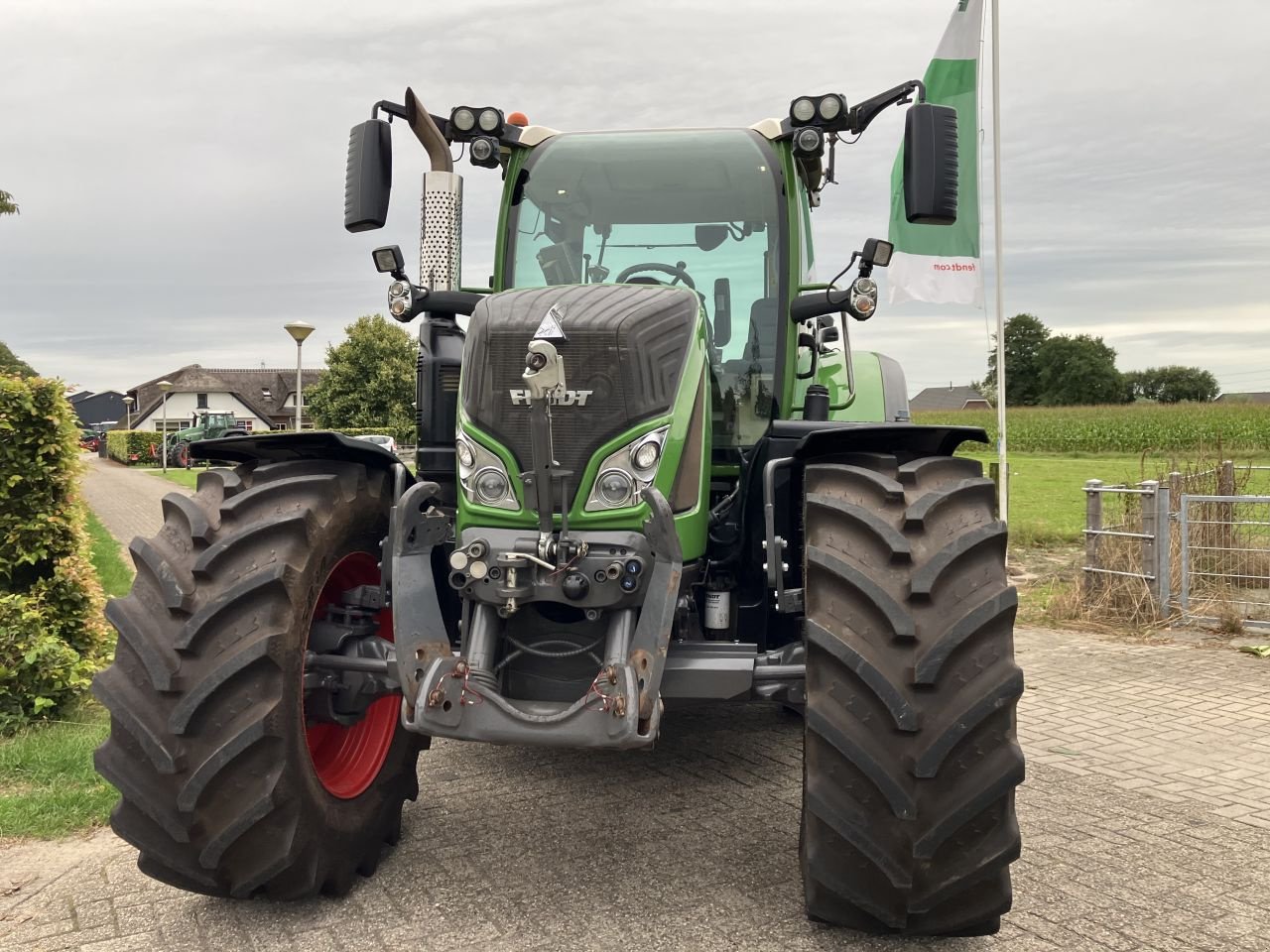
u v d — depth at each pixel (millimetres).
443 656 2992
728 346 4141
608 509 3021
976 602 2711
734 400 4105
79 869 3471
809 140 3945
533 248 4305
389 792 3494
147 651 2842
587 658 3070
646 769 4527
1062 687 6172
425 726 2885
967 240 10344
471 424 3172
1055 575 10008
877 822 2682
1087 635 7809
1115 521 9484
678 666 3006
